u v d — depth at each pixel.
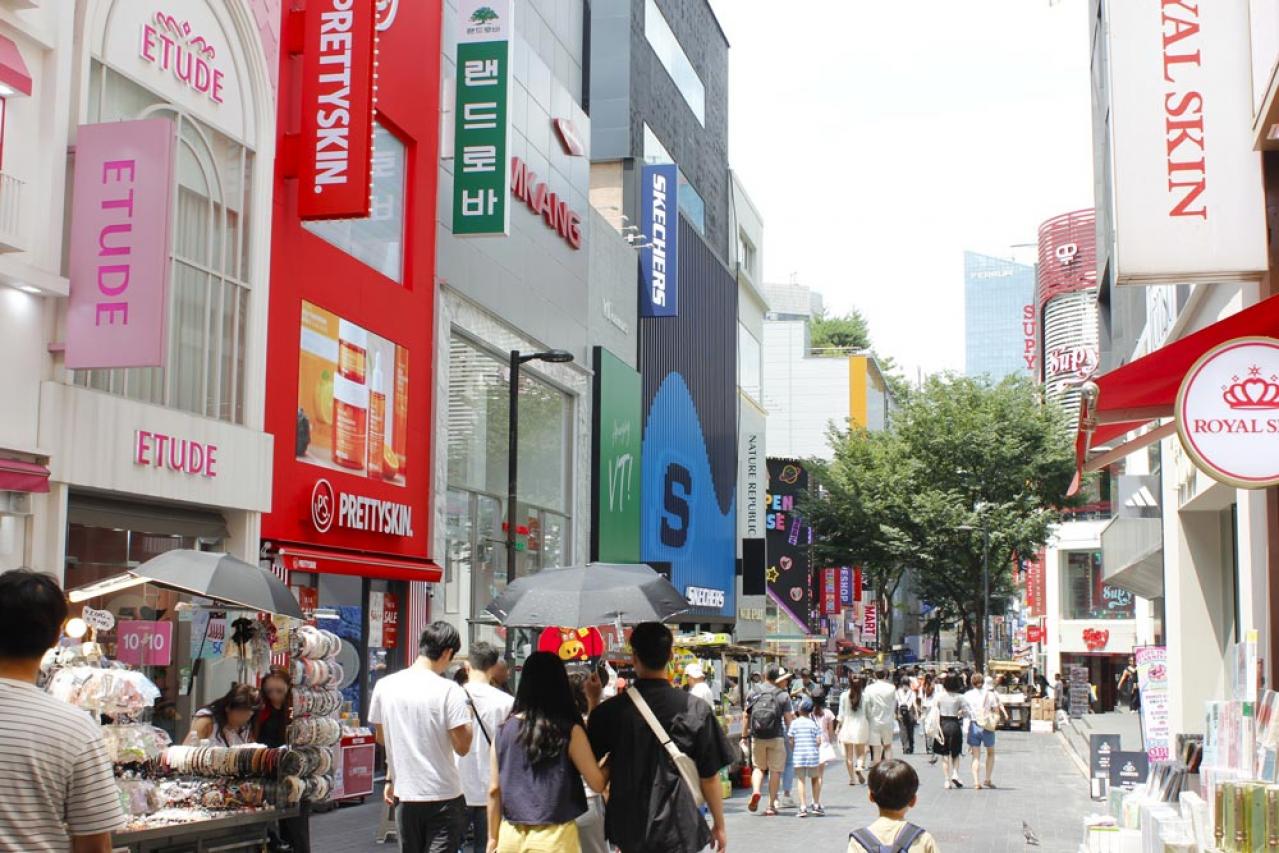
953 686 24.17
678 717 7.11
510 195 27.38
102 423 14.40
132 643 12.30
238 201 17.62
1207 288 13.69
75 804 4.02
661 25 44.56
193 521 16.47
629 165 40.06
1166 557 19.53
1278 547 9.91
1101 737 21.23
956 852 15.38
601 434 34.06
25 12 13.41
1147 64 10.55
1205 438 8.50
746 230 58.28
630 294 38.22
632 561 36.91
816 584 76.50
